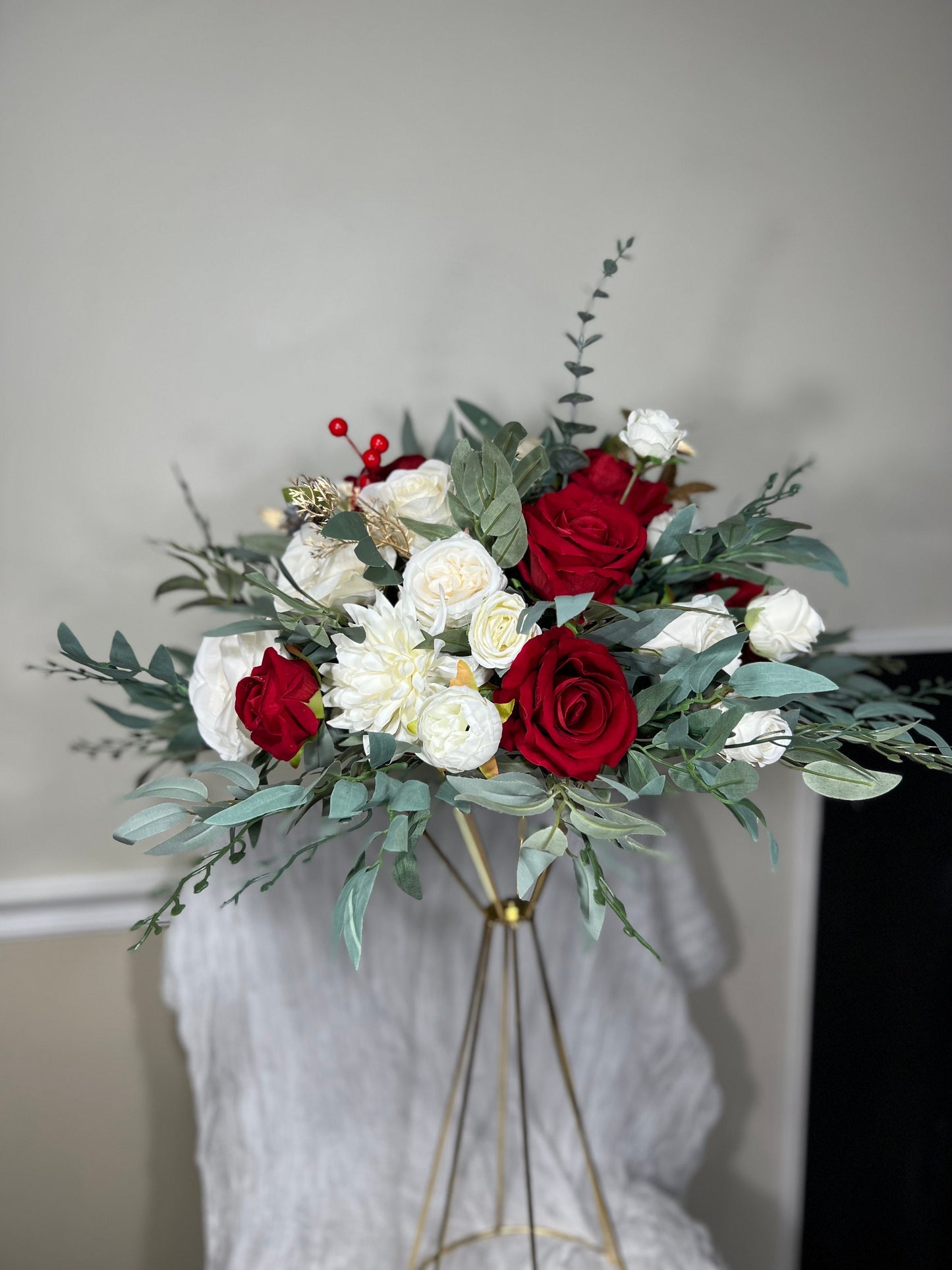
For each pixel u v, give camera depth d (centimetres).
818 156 134
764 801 147
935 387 141
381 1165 117
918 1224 151
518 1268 108
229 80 120
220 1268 111
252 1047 114
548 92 127
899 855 145
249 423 125
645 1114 130
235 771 72
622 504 82
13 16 114
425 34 123
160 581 126
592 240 130
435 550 72
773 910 150
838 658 104
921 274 138
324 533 69
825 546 86
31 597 123
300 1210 112
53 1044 130
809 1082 154
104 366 121
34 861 127
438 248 127
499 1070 126
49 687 125
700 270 133
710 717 71
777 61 131
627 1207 118
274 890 116
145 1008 132
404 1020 122
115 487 123
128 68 117
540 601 75
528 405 132
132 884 129
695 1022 151
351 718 70
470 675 70
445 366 129
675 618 74
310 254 124
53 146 116
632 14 128
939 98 135
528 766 75
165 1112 134
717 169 132
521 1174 120
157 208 120
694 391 136
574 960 127
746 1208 156
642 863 130
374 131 124
